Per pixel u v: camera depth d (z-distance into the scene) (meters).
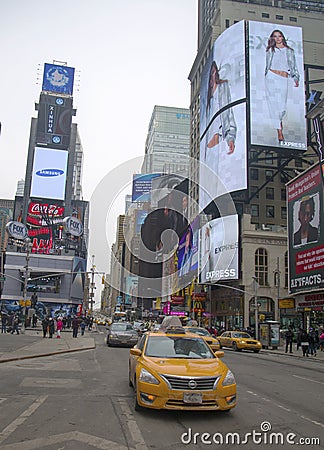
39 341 26.59
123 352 22.12
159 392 7.12
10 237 72.12
